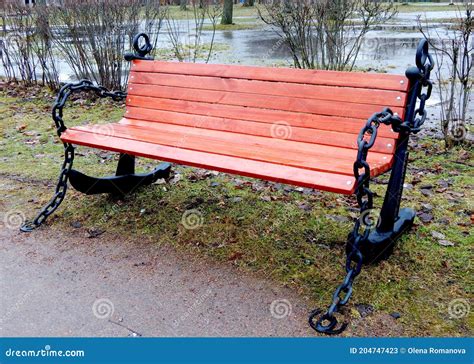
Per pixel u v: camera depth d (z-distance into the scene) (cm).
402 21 1688
